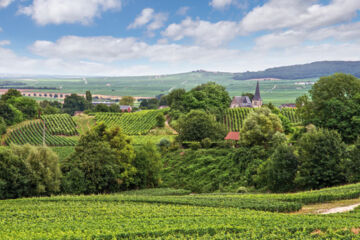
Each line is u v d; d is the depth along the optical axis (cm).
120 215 3203
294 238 2228
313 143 4675
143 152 6462
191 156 7506
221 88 15925
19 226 2845
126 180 5944
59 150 9694
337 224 2439
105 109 18075
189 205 3747
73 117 15025
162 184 6706
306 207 3572
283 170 4866
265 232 2411
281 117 9100
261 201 3678
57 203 3950
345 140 6438
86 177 5406
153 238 2377
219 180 6109
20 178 4700
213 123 9231
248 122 6962
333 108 6631
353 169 4391
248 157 6225
